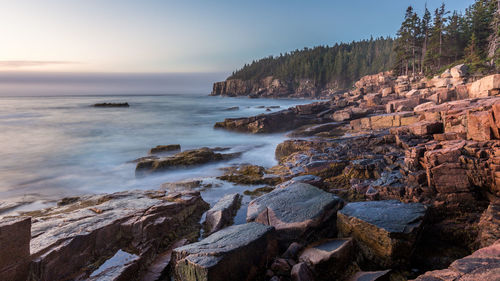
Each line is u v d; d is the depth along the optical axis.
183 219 8.48
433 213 8.06
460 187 8.14
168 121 46.47
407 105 27.03
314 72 197.12
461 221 7.66
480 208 7.87
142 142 27.98
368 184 10.57
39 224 6.75
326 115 34.72
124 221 6.98
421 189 8.96
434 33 78.31
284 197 8.22
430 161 8.83
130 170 17.12
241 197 10.74
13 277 4.89
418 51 83.62
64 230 6.25
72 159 20.58
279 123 31.92
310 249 6.15
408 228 6.01
